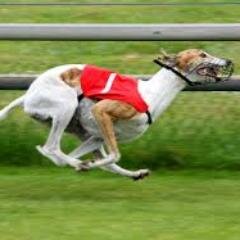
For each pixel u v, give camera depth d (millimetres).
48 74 8812
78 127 9102
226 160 10359
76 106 8758
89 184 9539
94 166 8789
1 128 10703
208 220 8094
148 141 10586
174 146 10547
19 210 8414
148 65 12727
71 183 9578
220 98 11516
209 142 10594
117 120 8711
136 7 15914
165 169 10305
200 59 8797
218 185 9523
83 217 8172
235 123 10914
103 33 9758
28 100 8844
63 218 8133
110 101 8641
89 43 13422
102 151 9102
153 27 9703
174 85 8852
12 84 10062
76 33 9758
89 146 9047
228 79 9234
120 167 9719
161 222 8016
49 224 7926
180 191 9258
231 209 8508
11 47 13367
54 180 9711
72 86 8773
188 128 10820
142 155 10445
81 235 7602
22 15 15516
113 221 8039
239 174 10070
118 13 15641
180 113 11148
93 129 8875
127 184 9547
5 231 7715
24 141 10570
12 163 10430
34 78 10070
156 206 8602
